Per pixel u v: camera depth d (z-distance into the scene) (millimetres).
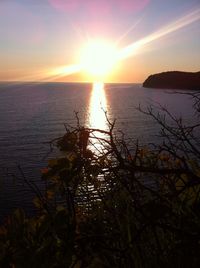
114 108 164750
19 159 62469
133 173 2098
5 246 1825
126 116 121688
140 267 2178
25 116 149875
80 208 2348
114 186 2324
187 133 2371
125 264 2172
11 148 75062
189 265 2086
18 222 1931
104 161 2170
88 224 2312
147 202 2064
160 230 2322
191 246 2025
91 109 171750
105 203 2344
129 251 2199
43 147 73562
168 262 2164
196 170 2447
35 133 99000
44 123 123812
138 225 2289
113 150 2115
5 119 139250
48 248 1727
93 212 2348
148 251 2258
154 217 2008
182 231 2000
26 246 1799
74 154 2154
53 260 1729
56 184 2158
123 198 2375
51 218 1881
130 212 2320
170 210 2033
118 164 2178
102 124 80438
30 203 26578
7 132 102000
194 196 2334
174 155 2271
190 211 2211
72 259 1947
